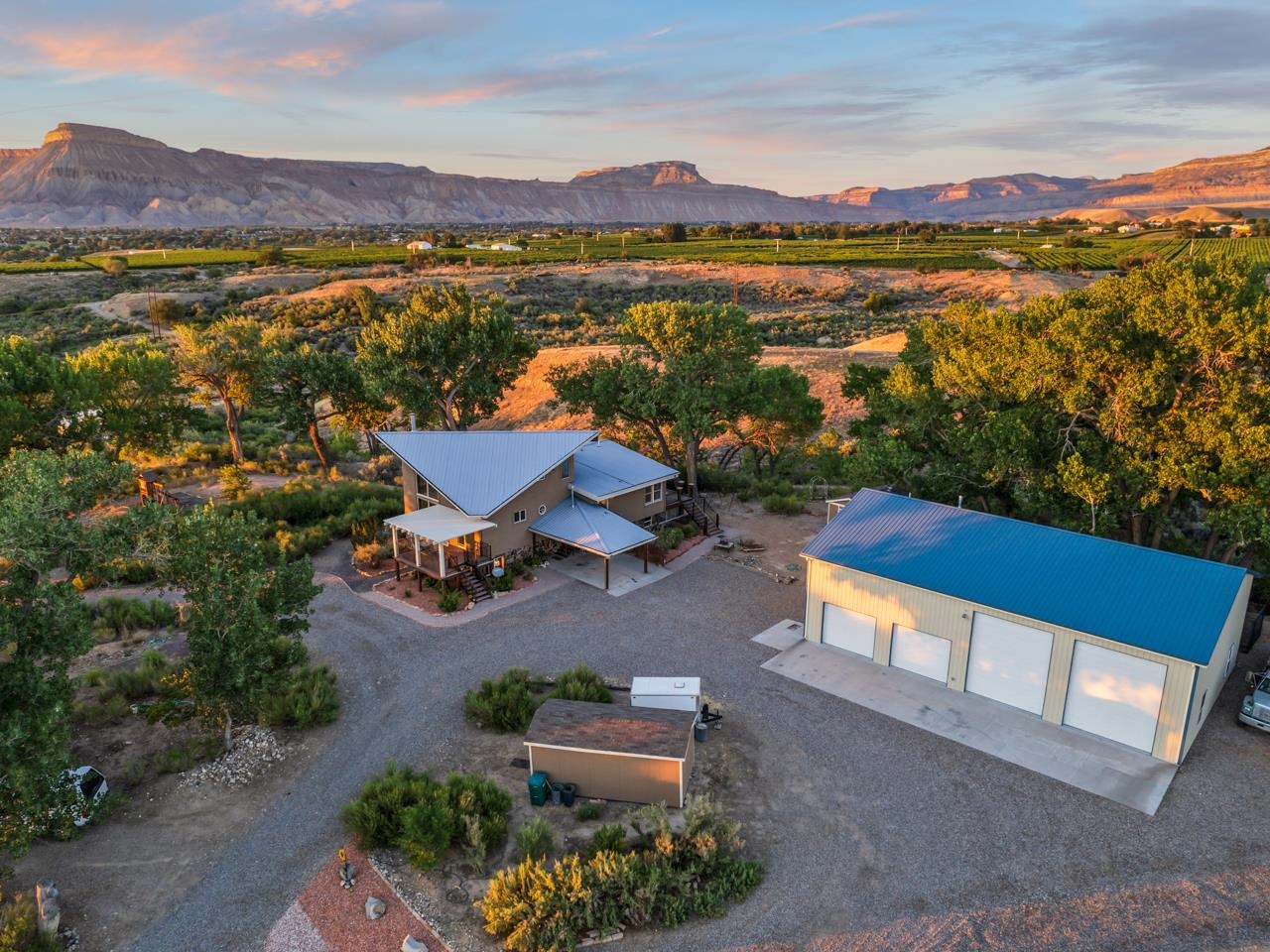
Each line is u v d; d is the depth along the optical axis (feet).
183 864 57.88
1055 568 77.46
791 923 52.03
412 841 57.06
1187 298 83.97
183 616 92.48
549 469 113.39
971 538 84.02
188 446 177.99
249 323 168.25
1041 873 55.77
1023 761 68.64
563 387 155.02
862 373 133.08
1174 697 66.39
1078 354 90.99
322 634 94.99
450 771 68.95
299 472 172.14
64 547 58.13
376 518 130.31
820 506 146.00
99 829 61.41
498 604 102.53
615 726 66.33
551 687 82.02
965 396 105.40
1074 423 94.89
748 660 87.20
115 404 137.39
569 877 53.31
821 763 69.00
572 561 116.37
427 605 102.53
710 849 55.72
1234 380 82.07
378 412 184.34
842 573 86.79
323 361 174.91
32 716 54.85
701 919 52.54
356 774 68.54
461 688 82.48
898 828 60.64
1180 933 50.24
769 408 148.46
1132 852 57.52
